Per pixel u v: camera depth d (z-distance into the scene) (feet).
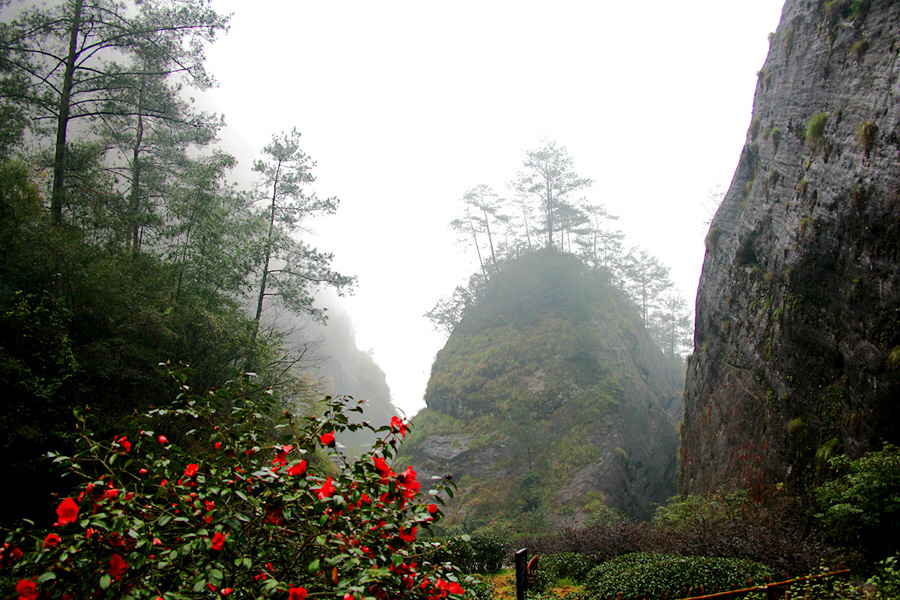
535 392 123.13
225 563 11.03
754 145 67.21
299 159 70.28
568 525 92.32
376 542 10.79
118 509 10.26
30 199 43.62
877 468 32.17
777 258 55.57
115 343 44.29
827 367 45.44
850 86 46.65
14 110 54.75
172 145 71.05
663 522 53.06
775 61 63.82
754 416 56.08
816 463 43.42
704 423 69.00
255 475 11.34
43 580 9.36
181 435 36.37
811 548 32.04
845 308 42.96
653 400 143.33
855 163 43.16
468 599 13.01
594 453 107.14
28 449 35.06
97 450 12.05
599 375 125.29
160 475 12.13
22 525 10.91
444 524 99.35
